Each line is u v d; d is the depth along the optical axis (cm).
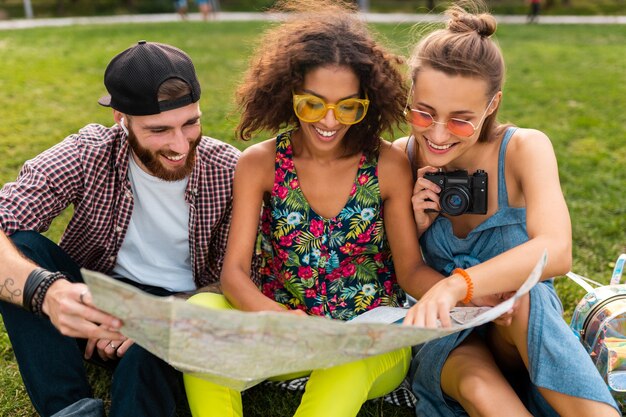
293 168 268
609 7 3111
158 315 187
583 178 564
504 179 264
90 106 839
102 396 283
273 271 286
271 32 271
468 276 230
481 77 239
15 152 618
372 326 194
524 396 267
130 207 278
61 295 215
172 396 238
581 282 283
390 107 256
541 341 237
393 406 279
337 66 240
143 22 2355
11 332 239
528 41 1700
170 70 252
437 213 274
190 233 284
